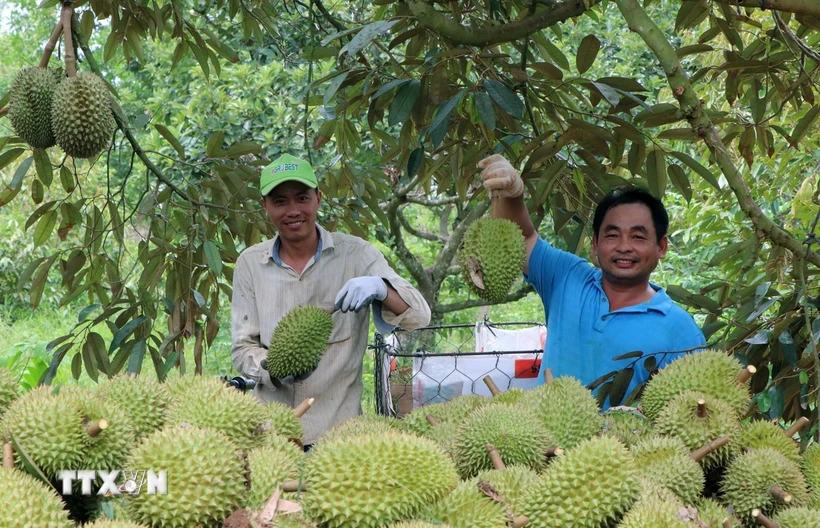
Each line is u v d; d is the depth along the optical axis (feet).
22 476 4.39
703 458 5.72
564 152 11.46
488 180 8.31
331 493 4.45
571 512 4.60
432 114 10.49
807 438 8.79
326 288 10.09
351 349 10.06
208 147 12.11
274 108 20.31
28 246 30.12
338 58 11.33
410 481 4.56
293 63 20.01
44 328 28.02
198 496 4.39
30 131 9.65
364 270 10.18
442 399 11.54
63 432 4.78
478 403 6.81
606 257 8.93
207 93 20.62
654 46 7.29
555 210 11.48
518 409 5.88
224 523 4.50
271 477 5.06
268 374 9.56
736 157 15.12
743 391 6.59
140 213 11.83
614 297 9.24
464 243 7.38
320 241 10.11
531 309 32.19
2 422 5.07
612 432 6.18
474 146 10.60
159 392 5.65
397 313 9.47
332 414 9.87
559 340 9.37
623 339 8.92
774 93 10.97
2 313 29.45
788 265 9.12
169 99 24.81
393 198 19.54
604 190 10.23
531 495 4.76
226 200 12.59
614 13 23.65
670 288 9.90
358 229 14.71
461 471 5.70
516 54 13.41
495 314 32.24
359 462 4.52
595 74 21.57
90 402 5.04
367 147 20.45
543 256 9.65
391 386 12.41
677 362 6.86
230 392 5.63
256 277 10.15
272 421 6.07
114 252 30.09
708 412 6.01
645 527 4.47
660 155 9.59
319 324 8.80
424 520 4.58
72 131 9.25
